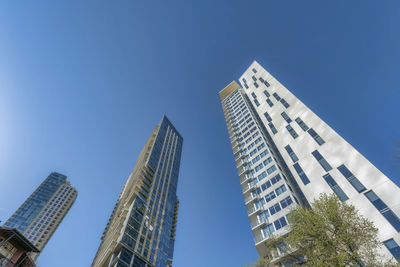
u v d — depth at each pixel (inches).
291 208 1234.6
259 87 2568.9
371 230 596.1
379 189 1024.9
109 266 1648.6
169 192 3031.5
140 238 2006.6
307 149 1499.8
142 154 3836.1
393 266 553.9
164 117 4576.8
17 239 1225.4
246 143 2186.3
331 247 581.9
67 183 5738.2
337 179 1203.9
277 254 1002.7
